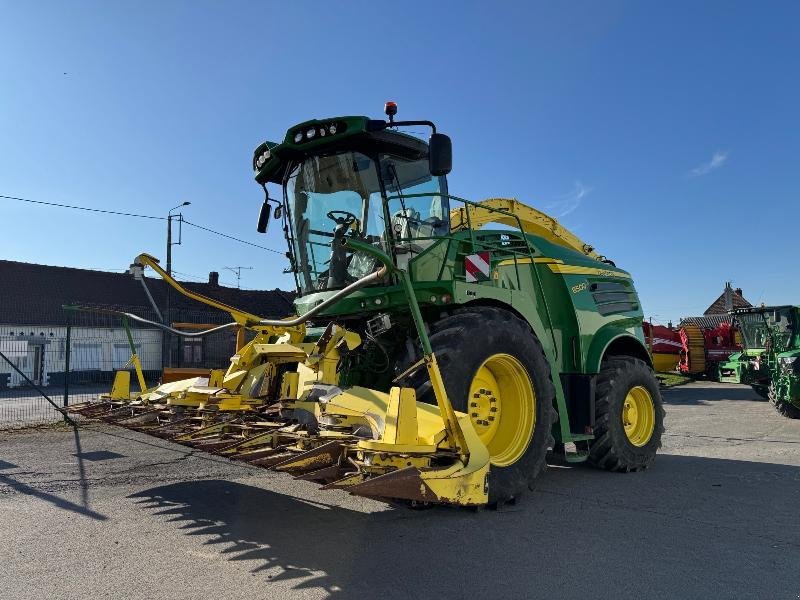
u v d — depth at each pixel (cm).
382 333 512
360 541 403
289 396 462
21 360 1705
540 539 409
